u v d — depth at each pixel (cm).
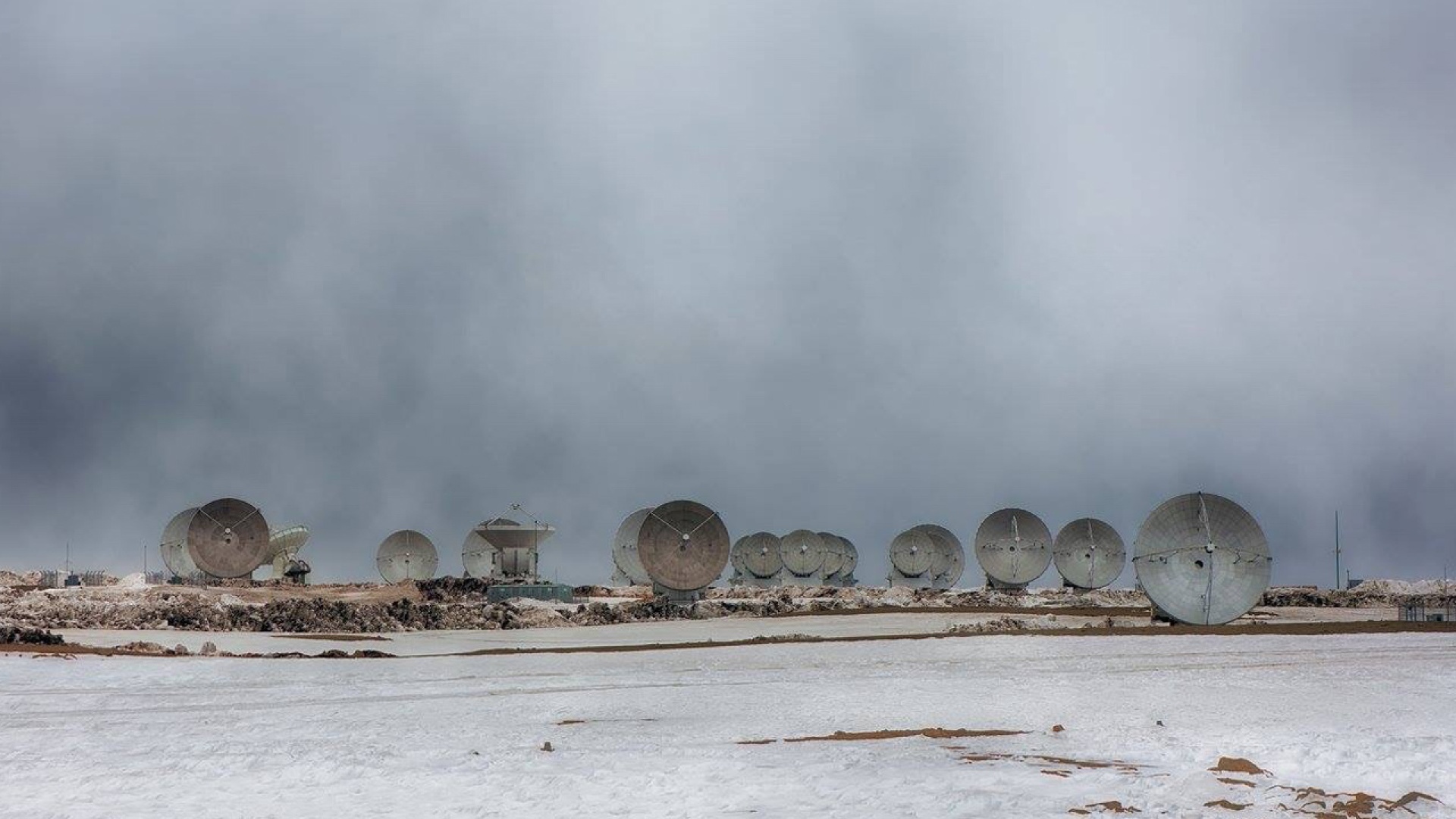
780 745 3225
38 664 5334
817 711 4034
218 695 4566
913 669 5275
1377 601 11431
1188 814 2175
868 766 2770
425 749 3200
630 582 13900
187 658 5816
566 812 2345
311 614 8625
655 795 2492
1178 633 6894
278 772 2816
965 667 5341
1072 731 3450
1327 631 7006
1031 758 2861
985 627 7475
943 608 9519
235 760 2992
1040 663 5453
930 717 3856
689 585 9850
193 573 11181
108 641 6862
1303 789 2342
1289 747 2864
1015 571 11075
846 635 7219
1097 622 7850
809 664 5541
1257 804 2234
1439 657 5616
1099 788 2427
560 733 3575
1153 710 3947
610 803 2422
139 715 4016
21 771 2867
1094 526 11175
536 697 4478
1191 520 7531
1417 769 2542
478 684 4916
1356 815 2148
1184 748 2925
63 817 2355
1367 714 3838
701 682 4878
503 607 9331
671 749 3166
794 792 2481
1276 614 9381
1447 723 3612
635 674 5250
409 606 9088
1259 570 7444
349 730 3672
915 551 12612
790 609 9669
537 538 11862
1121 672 5062
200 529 10644
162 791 2606
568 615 9231
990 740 3244
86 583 12838
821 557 13150
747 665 5556
